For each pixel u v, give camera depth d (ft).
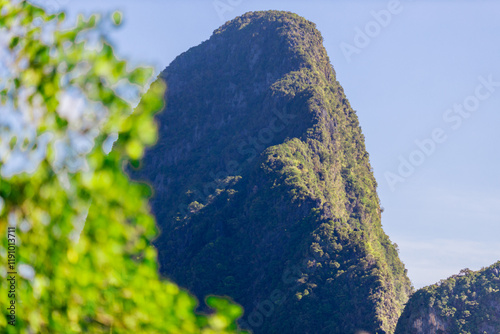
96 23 26.27
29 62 26.66
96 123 24.52
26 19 28.02
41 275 25.30
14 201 25.34
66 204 24.48
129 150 24.07
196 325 24.34
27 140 25.53
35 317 25.63
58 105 25.34
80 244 24.61
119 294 24.75
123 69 24.79
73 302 24.98
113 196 24.21
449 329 475.31
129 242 24.75
